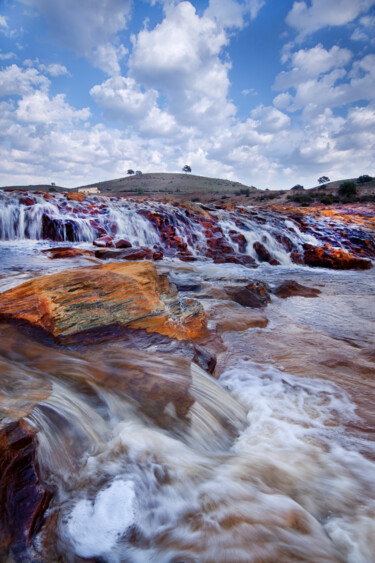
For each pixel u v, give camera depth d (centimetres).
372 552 210
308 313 797
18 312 440
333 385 434
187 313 579
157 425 320
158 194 8094
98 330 449
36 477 207
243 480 265
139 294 510
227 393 404
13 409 246
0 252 1159
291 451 310
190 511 230
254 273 1342
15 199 1565
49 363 372
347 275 1426
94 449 270
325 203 4625
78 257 1166
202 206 2358
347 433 337
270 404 390
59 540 194
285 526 222
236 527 219
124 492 231
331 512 242
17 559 178
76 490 230
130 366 393
